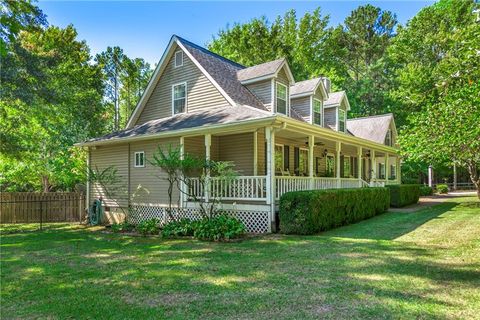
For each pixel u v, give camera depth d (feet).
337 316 12.17
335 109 56.65
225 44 101.14
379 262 19.67
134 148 43.42
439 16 87.61
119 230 37.06
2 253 25.59
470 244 24.02
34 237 34.24
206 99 43.47
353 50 132.87
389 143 73.20
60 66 58.75
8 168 57.98
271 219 31.99
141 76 107.45
